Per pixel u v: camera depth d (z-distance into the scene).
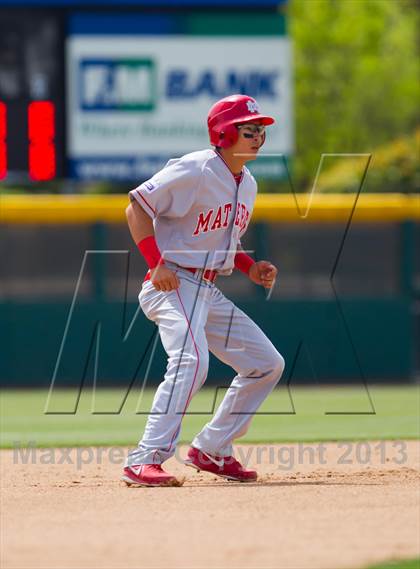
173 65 47.19
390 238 49.47
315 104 96.81
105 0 46.16
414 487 18.28
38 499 17.56
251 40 47.56
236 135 18.69
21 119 45.81
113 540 14.43
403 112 99.31
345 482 19.14
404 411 36.25
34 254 48.44
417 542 14.13
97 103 46.53
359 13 98.94
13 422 34.19
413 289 49.50
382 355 49.41
